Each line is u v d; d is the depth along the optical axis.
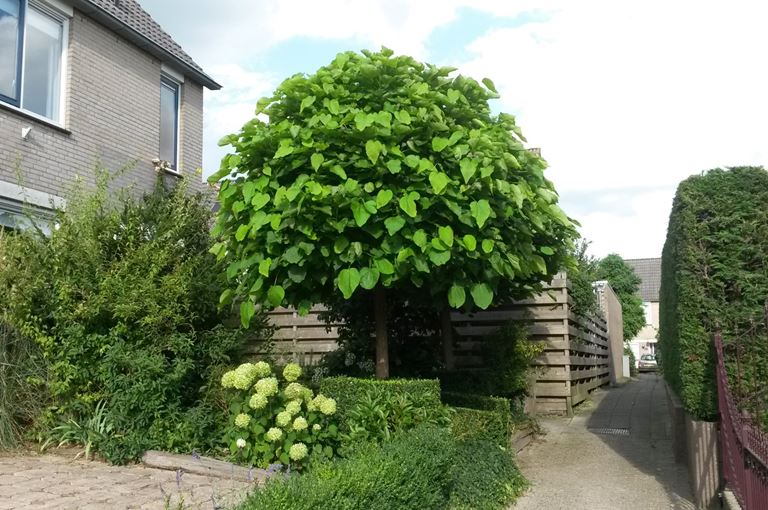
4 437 6.93
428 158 6.27
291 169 6.23
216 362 7.93
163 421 7.07
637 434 9.89
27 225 8.30
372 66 6.38
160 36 13.14
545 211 6.70
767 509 4.27
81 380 7.19
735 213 6.46
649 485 6.98
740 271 6.39
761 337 6.25
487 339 10.91
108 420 6.97
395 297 8.67
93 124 11.05
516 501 6.43
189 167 13.68
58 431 7.17
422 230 6.05
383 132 5.99
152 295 7.27
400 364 9.48
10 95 9.74
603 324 18.19
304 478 4.36
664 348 11.42
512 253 6.55
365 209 5.87
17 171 8.62
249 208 6.46
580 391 13.39
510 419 8.34
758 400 6.01
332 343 11.16
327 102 6.27
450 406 7.51
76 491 5.59
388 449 5.23
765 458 4.47
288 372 6.76
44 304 7.21
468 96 7.04
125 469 6.46
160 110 13.16
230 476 6.16
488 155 6.07
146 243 7.71
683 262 6.57
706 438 6.32
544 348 11.44
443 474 5.59
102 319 7.27
